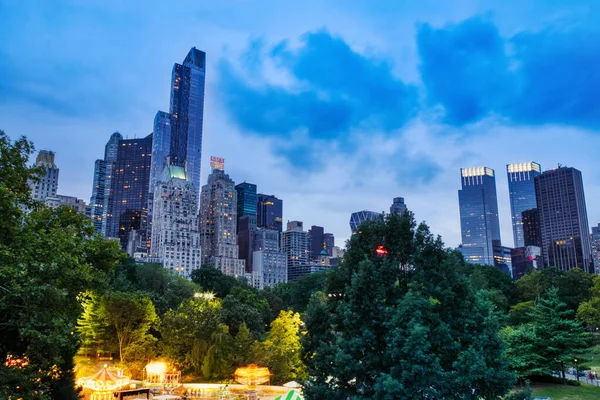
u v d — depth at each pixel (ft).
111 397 181.57
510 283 476.54
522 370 210.79
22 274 80.12
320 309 107.24
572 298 417.69
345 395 97.40
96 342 247.29
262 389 221.66
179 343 255.70
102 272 126.41
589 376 234.99
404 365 86.28
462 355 90.02
